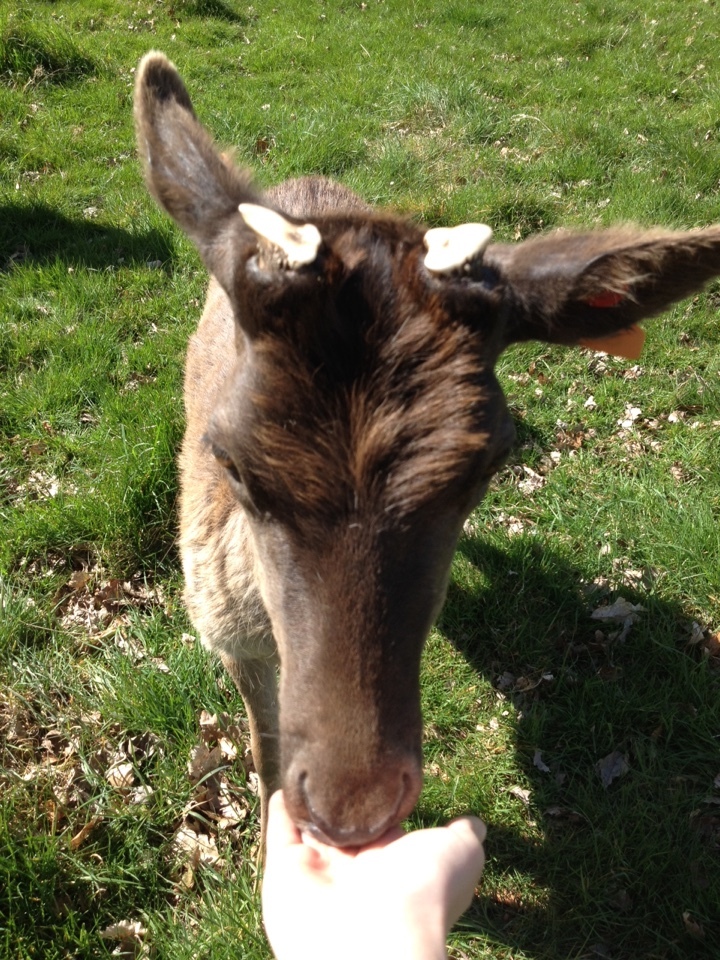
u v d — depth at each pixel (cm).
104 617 102
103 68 227
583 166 195
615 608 107
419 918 42
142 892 80
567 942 80
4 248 156
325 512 50
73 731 90
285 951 44
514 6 340
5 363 134
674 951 79
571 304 58
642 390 139
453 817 88
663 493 122
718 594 109
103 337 136
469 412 51
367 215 59
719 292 157
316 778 47
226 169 63
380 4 328
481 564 112
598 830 87
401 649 50
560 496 123
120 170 183
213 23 281
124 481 110
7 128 193
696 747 94
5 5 255
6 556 104
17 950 74
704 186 192
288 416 50
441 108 219
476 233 54
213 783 88
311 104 225
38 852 78
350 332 51
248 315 53
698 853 85
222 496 75
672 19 331
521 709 99
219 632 78
